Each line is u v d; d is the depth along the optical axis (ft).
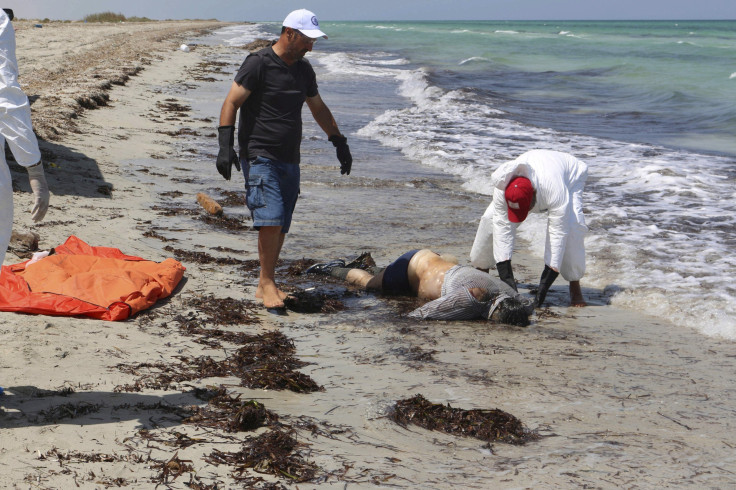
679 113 66.59
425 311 18.39
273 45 17.61
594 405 13.46
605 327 18.39
